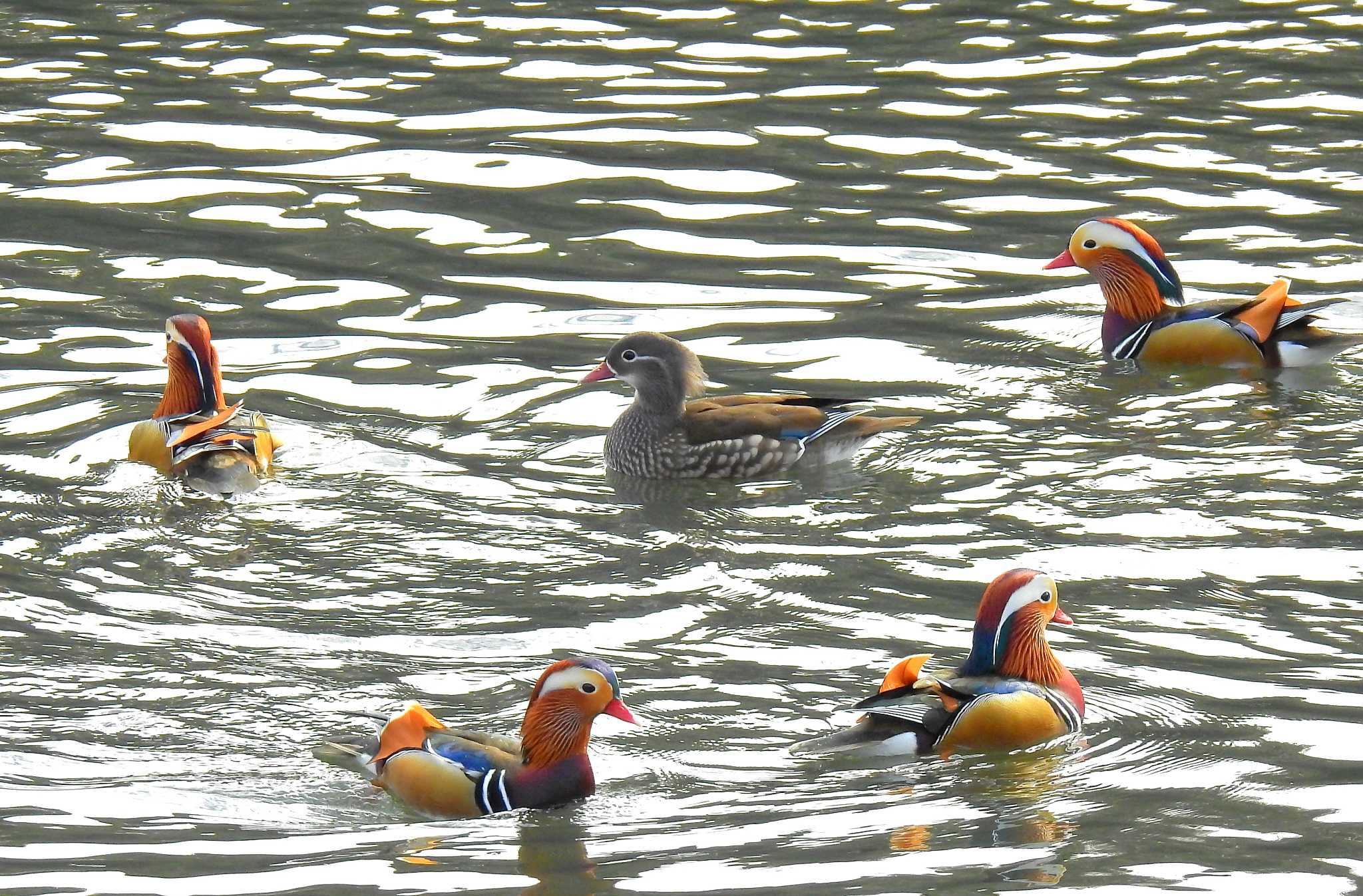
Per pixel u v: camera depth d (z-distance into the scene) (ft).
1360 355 62.75
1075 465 54.29
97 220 73.56
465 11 101.40
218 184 77.46
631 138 82.74
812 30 97.71
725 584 47.32
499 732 39.93
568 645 44.04
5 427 55.98
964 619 45.29
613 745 39.73
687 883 34.04
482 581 47.47
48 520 50.16
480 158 80.38
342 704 41.22
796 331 64.54
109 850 35.19
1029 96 87.66
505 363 61.77
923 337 64.18
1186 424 57.21
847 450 55.16
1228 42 95.14
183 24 98.84
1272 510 51.03
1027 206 75.46
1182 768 38.63
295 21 99.60
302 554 48.65
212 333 63.57
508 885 34.01
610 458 55.06
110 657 42.96
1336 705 41.04
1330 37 95.61
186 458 51.55
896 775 38.58
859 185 77.66
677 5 102.37
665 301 66.95
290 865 34.71
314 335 63.67
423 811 37.37
